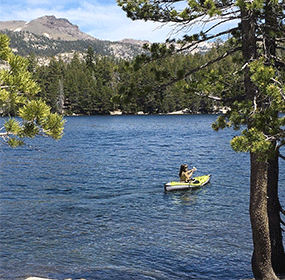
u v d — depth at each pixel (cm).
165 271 1055
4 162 3378
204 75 888
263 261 771
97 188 2230
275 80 631
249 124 705
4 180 2498
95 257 1166
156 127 8100
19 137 576
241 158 3419
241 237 1324
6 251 1216
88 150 4281
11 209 1745
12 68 564
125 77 10838
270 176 852
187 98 13062
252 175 756
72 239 1331
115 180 2477
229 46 909
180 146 4506
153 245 1262
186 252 1192
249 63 655
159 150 4138
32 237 1352
